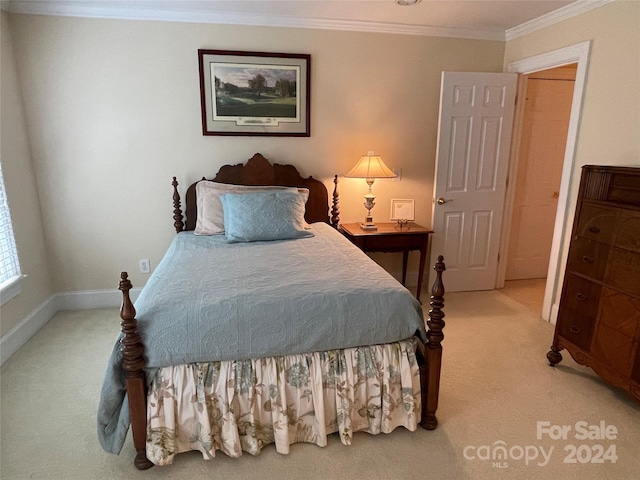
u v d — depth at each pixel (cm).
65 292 345
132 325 163
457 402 223
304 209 323
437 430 201
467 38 361
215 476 174
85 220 336
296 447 190
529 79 383
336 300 186
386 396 191
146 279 357
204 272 218
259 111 340
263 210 294
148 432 173
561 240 309
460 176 367
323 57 341
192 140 338
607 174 219
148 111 327
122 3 295
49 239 332
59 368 257
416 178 383
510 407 219
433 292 190
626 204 209
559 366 261
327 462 182
